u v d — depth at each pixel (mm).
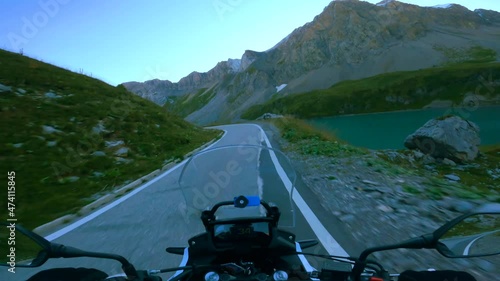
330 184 11570
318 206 8961
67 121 20047
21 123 17703
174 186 12672
